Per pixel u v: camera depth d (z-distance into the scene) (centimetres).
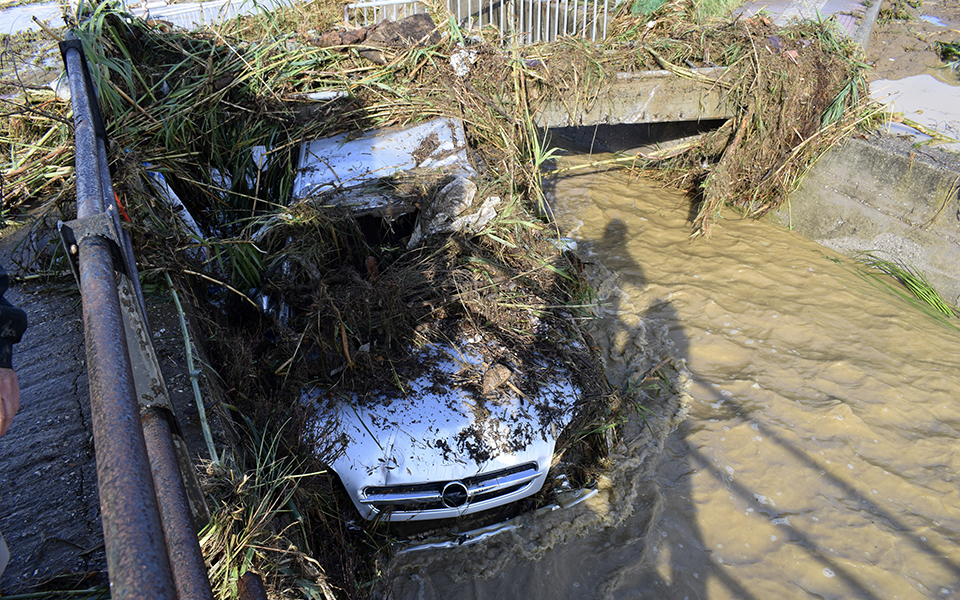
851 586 354
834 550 376
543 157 593
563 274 438
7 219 415
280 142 498
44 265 368
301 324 370
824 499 410
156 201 397
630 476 415
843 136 669
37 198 441
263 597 202
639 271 661
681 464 434
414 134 502
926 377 511
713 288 630
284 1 661
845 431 459
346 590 292
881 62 973
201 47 539
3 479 239
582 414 368
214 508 229
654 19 737
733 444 450
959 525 392
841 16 913
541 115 668
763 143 695
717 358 538
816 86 669
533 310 401
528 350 381
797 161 696
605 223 756
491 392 351
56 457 248
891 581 357
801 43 694
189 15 659
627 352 543
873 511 402
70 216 389
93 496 232
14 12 1006
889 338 557
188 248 382
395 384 349
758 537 384
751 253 691
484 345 377
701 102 690
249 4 664
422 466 321
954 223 598
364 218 433
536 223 478
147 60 523
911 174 622
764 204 749
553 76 652
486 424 336
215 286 398
